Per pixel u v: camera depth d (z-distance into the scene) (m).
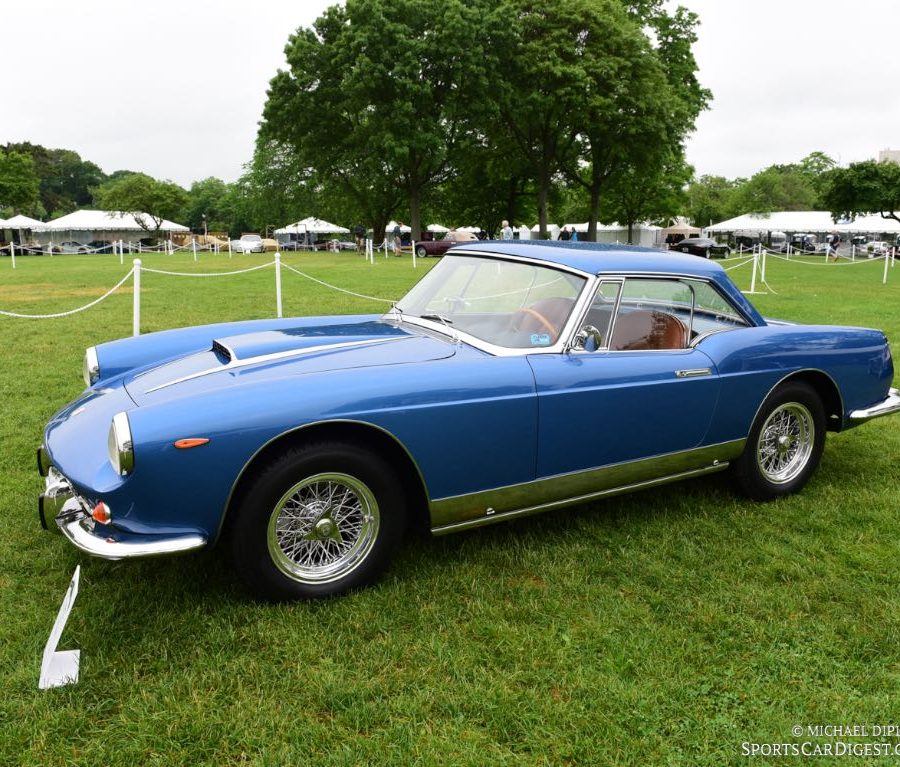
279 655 2.47
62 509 2.63
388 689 2.32
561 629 2.67
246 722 2.15
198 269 22.80
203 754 2.04
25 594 2.84
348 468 2.68
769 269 25.52
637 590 2.95
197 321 10.12
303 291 14.65
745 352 3.59
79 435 2.74
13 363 7.15
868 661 2.53
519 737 2.13
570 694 2.30
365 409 2.63
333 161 38.53
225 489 2.47
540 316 3.24
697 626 2.71
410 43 31.94
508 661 2.47
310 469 2.60
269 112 36.69
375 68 31.98
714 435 3.57
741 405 3.60
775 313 11.48
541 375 3.00
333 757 2.01
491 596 2.88
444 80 34.09
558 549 3.28
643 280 3.38
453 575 3.04
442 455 2.81
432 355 3.05
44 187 104.69
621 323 3.32
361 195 42.69
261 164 47.75
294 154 44.75
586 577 3.04
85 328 9.42
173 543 2.45
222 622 2.63
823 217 55.31
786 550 3.32
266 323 3.92
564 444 3.09
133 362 3.53
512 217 47.81
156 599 2.79
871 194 45.31
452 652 2.49
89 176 128.25
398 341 3.25
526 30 33.53
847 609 2.84
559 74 31.44
